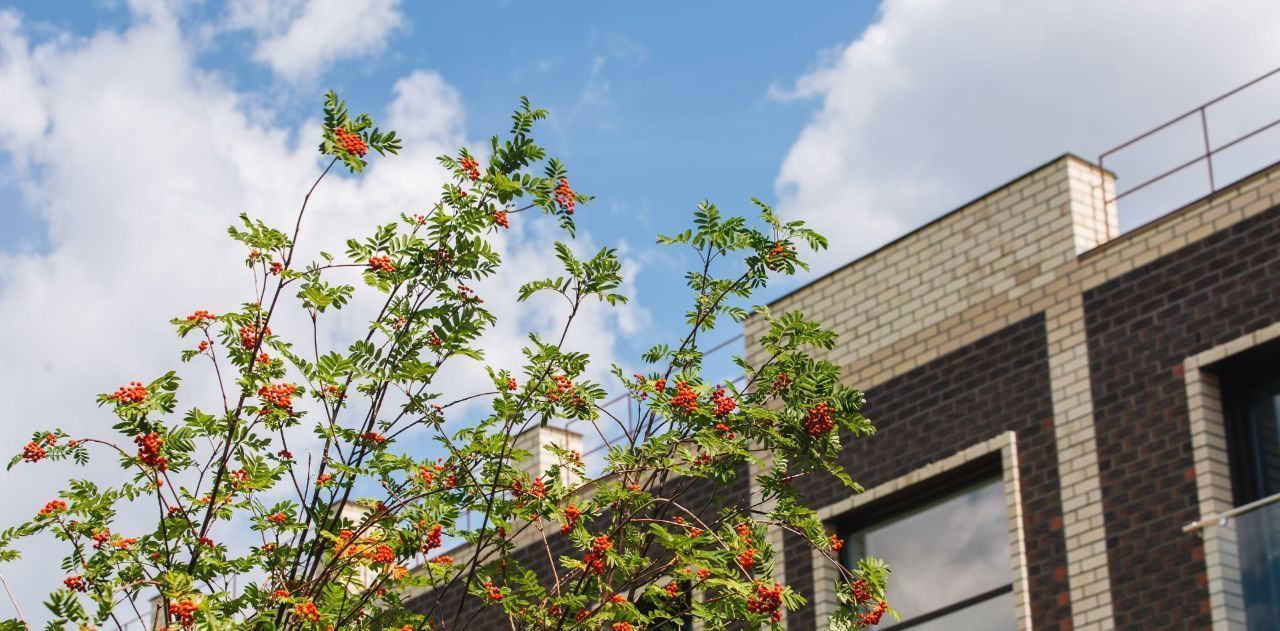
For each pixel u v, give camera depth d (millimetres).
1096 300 12344
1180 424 11461
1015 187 13281
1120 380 11969
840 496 13688
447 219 9266
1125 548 11469
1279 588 10352
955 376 13172
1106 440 11898
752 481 14227
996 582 12523
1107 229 12859
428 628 9289
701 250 9891
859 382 13914
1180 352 11648
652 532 9328
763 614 8930
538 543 16281
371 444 9172
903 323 13750
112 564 8977
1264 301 11250
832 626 9375
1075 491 11969
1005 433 12602
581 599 8883
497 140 9594
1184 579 10984
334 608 8945
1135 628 11195
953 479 13078
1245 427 11414
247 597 8867
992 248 13281
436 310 9203
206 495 9070
